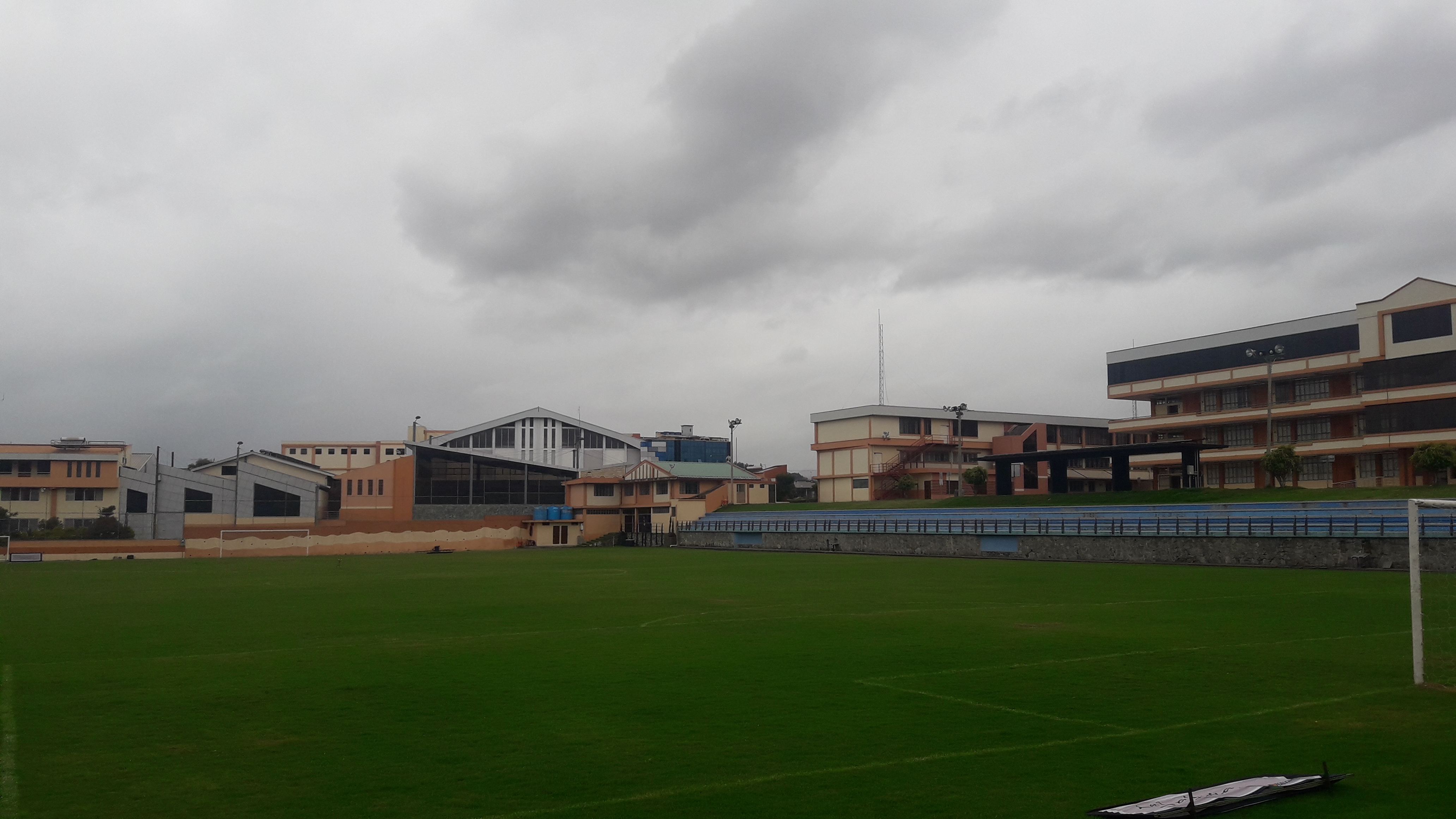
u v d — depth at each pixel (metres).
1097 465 106.06
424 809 9.69
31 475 92.62
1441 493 54.28
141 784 10.61
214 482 95.81
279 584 42.72
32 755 11.86
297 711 14.31
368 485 101.19
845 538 75.19
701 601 31.98
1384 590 33.44
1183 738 12.40
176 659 19.62
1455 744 12.02
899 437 99.94
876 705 14.51
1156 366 81.94
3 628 25.39
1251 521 51.84
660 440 120.00
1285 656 19.03
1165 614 26.72
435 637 23.00
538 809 9.67
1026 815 9.35
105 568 60.62
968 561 58.47
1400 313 64.44
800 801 9.87
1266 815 9.28
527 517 104.12
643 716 13.85
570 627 24.88
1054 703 14.60
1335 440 67.94
